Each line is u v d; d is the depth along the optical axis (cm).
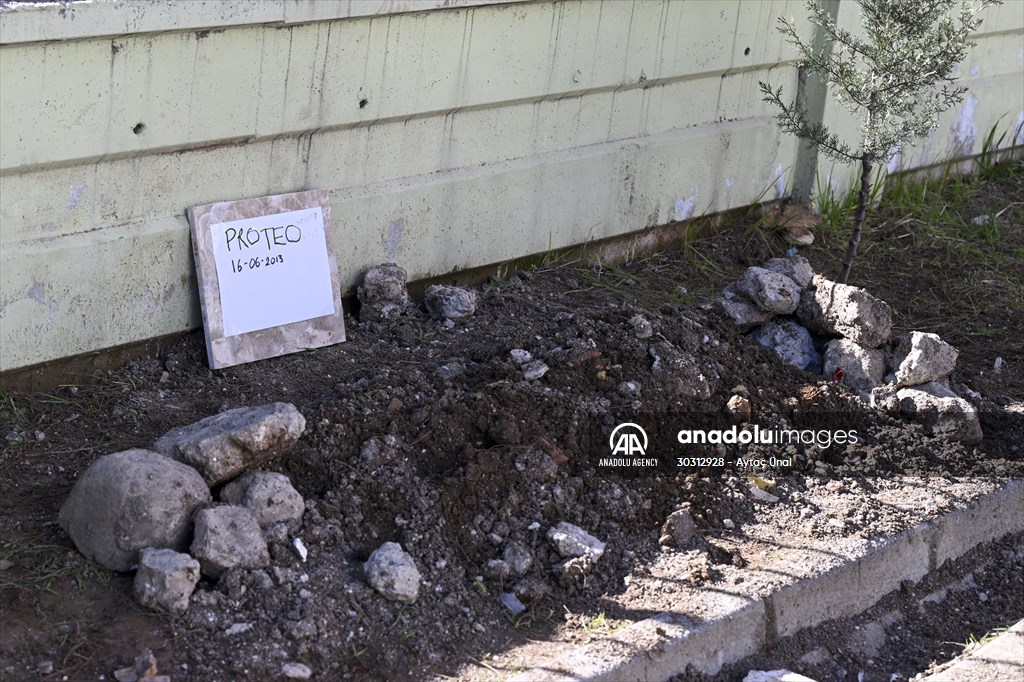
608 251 560
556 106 509
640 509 389
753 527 391
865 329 466
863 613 375
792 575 359
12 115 345
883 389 457
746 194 607
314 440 370
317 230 435
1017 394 491
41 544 321
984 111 732
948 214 664
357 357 437
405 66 444
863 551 375
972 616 389
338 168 444
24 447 362
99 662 288
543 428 399
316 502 349
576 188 528
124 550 313
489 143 491
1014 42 742
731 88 582
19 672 282
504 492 375
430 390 408
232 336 415
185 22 370
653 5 522
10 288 362
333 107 428
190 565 305
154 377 404
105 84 363
